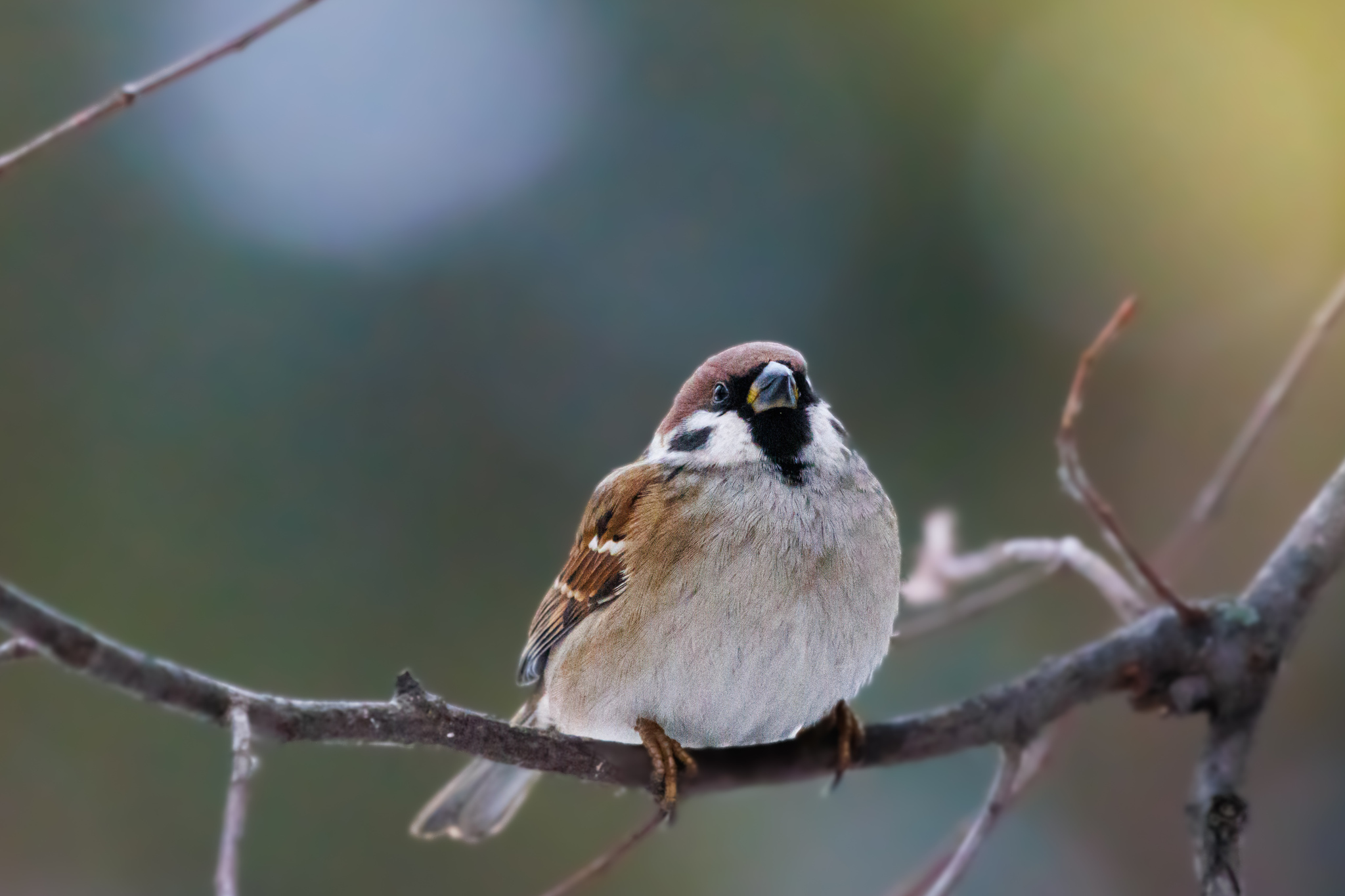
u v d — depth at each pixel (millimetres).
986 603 8156
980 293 11672
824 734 7227
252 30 5094
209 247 11461
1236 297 11477
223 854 3602
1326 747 9984
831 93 11992
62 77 11344
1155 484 11242
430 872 10344
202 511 11000
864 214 11828
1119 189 11758
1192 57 11797
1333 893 9672
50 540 10719
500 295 11734
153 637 10656
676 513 6844
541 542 11297
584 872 6312
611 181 11969
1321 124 11422
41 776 10234
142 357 11195
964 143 11883
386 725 5055
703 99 12047
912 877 7328
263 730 4477
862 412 11523
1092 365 6379
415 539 11188
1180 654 6805
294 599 10938
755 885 10516
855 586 6770
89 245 11281
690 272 11812
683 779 6965
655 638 6730
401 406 11445
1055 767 10477
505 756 5727
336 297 11570
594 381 11648
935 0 11984
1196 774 6613
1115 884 10273
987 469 11383
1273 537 10930
